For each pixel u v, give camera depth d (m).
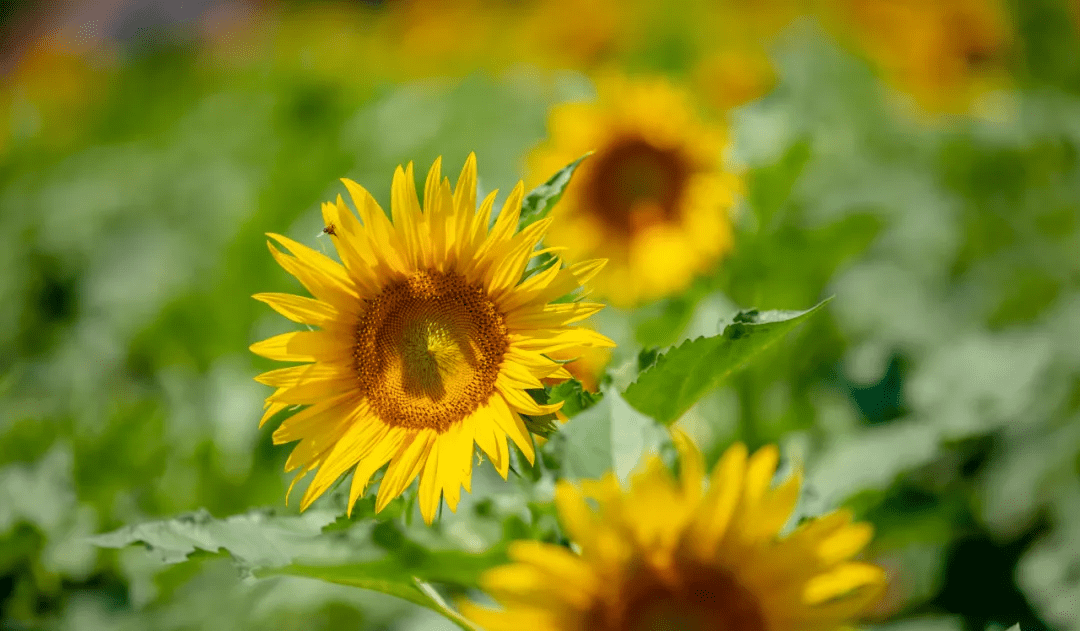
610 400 1.42
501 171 2.81
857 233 1.98
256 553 1.43
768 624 1.36
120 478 1.90
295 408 1.53
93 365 2.47
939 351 1.95
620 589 1.35
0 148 4.77
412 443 1.50
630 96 2.08
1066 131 2.75
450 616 1.45
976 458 1.83
